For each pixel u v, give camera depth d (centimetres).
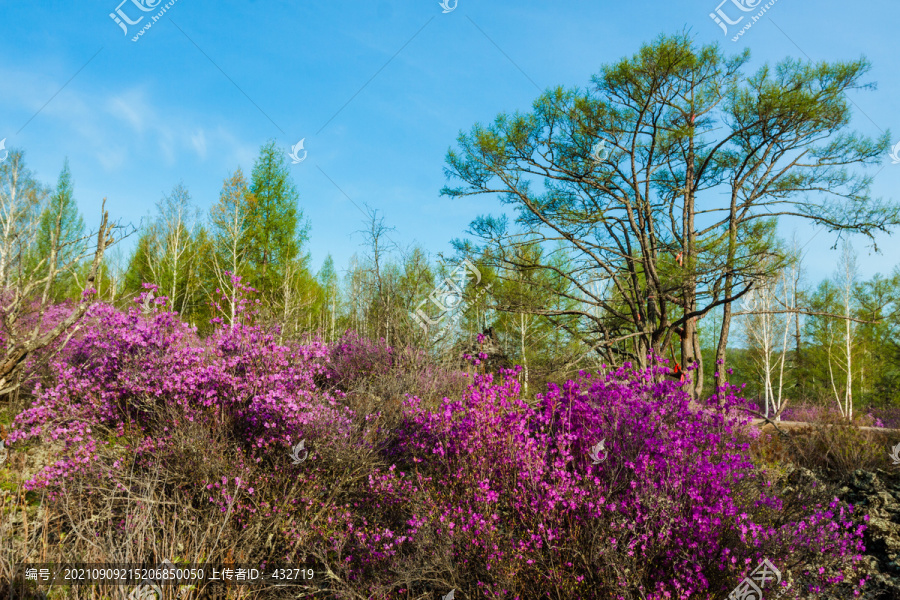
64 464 384
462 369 958
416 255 1187
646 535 299
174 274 1792
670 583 294
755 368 3045
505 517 350
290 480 412
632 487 327
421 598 327
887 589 366
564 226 1279
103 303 500
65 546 323
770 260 1020
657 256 1212
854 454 640
